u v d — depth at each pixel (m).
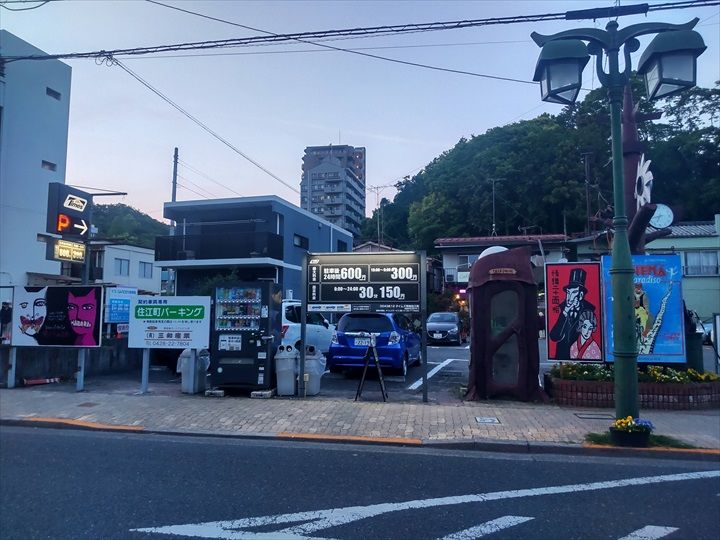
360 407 9.23
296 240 31.03
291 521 4.62
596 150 42.78
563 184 42.31
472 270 10.34
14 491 5.37
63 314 10.76
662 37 7.13
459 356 17.86
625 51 7.85
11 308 11.42
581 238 33.25
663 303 10.12
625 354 7.52
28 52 28.97
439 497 5.30
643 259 10.24
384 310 9.98
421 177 60.56
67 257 13.90
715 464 6.71
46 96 30.20
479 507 5.02
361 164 116.50
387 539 4.27
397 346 12.11
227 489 5.48
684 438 7.53
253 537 4.27
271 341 10.38
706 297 31.98
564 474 6.19
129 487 5.52
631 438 7.11
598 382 9.36
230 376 10.23
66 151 31.52
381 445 7.46
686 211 40.00
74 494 5.29
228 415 8.75
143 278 42.88
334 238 36.47
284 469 6.23
